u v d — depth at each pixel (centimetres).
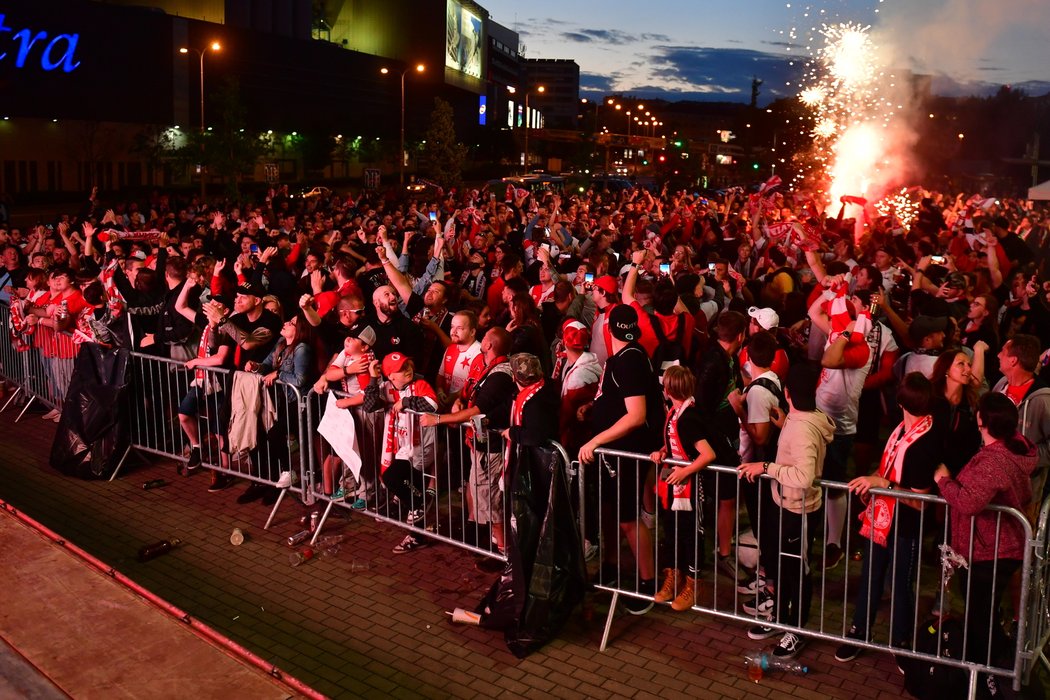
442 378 772
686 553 607
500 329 681
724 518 661
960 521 515
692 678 549
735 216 1914
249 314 852
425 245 1478
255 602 652
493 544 691
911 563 539
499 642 594
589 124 12250
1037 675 542
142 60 6431
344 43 11662
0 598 579
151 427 930
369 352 730
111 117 6219
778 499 576
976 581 513
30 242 1614
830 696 529
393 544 746
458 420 673
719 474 640
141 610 561
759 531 597
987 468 496
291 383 781
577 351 684
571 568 596
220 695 471
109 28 6131
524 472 593
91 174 6141
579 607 634
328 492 789
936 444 534
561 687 541
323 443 783
